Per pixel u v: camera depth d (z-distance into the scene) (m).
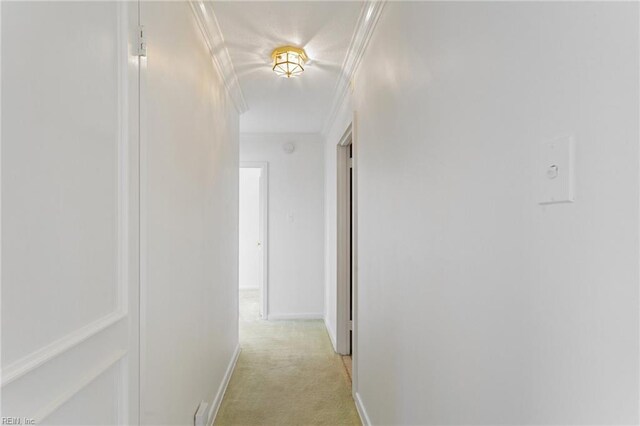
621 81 0.49
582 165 0.56
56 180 0.73
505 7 0.76
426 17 1.21
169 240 1.41
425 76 1.22
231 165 2.94
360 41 2.12
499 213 0.78
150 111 1.21
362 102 2.31
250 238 6.75
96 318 0.88
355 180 2.57
